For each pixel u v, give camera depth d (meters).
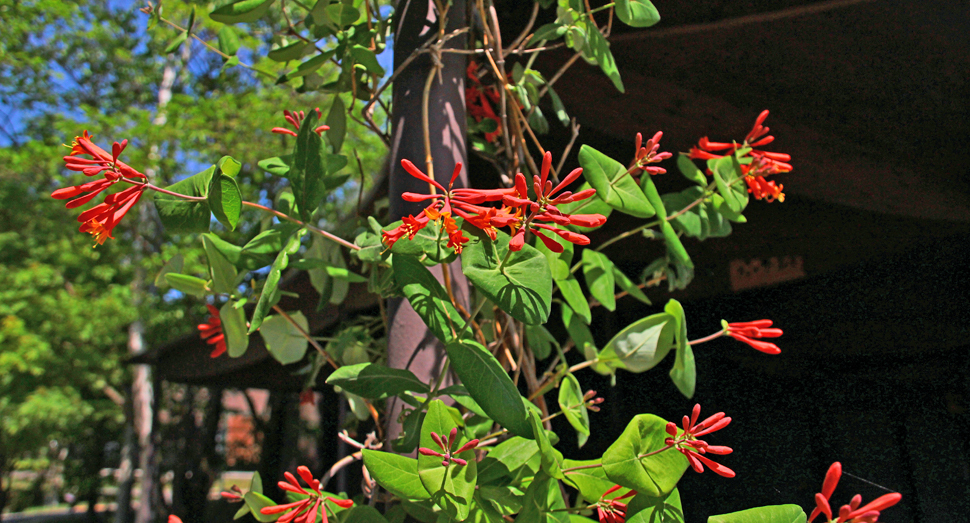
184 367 2.46
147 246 4.91
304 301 1.52
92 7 5.35
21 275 4.11
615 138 0.96
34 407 4.12
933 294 1.28
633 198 0.57
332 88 0.72
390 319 0.61
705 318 1.67
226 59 0.75
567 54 0.93
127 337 5.11
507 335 0.65
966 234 1.19
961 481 1.33
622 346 0.63
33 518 8.45
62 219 4.54
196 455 5.17
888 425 1.45
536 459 0.56
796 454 1.53
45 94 5.37
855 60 0.88
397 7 0.65
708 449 0.47
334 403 3.27
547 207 0.45
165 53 0.74
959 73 0.87
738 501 1.54
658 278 0.84
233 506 5.16
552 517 0.52
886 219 1.14
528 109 0.68
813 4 0.75
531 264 0.48
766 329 0.60
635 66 0.94
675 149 0.99
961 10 0.78
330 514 0.54
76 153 0.48
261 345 2.00
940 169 1.09
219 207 0.52
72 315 4.20
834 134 1.05
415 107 0.62
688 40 0.87
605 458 0.51
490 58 0.66
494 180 1.07
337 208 4.68
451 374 0.59
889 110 0.98
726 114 0.99
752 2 0.77
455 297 0.60
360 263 0.89
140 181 0.49
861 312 1.41
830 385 1.53
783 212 1.18
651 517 0.50
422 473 0.48
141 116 4.20
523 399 0.51
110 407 5.47
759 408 1.57
